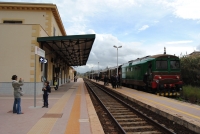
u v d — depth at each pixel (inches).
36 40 627.8
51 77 872.3
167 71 706.8
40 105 417.1
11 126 248.5
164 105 455.8
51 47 822.5
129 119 360.8
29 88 613.0
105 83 1344.7
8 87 608.4
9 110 356.5
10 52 619.2
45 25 912.3
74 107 396.5
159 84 691.4
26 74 616.4
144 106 491.8
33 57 620.7
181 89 703.7
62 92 760.3
